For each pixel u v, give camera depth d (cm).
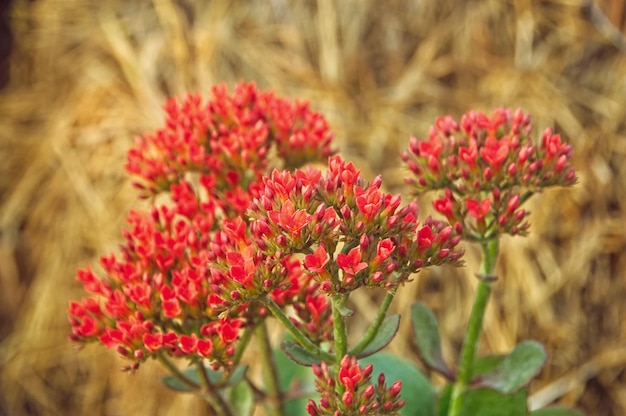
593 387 106
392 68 111
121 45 118
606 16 105
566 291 107
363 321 106
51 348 118
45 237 120
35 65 125
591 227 107
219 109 65
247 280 54
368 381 55
